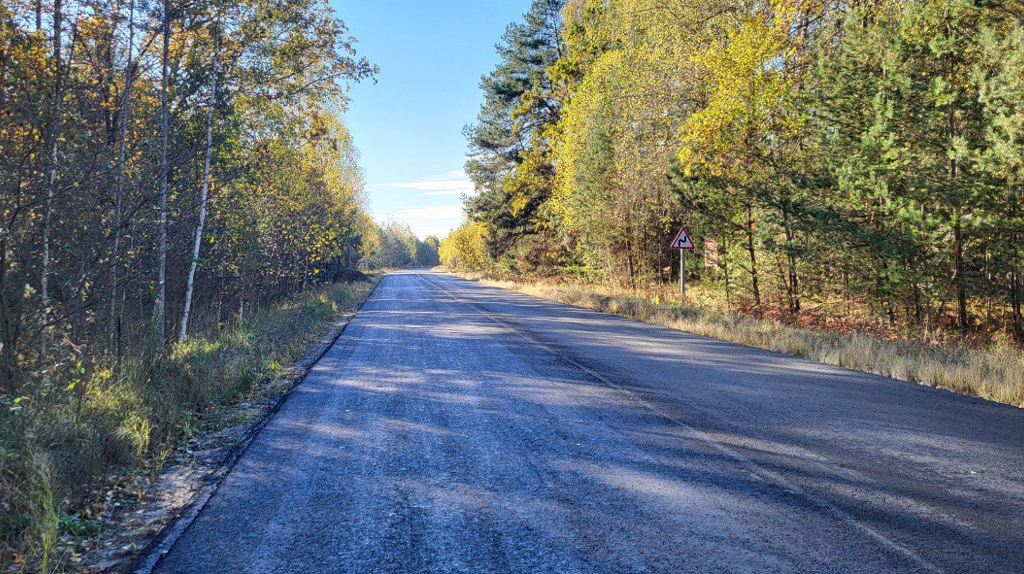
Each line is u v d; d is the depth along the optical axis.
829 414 5.88
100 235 7.29
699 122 14.48
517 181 36.97
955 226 10.79
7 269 6.34
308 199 20.41
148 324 9.52
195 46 11.34
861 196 12.09
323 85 13.35
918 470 4.25
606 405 6.36
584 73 29.08
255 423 6.04
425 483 4.16
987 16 10.35
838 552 3.03
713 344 11.05
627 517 3.52
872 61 12.00
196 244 11.38
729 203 15.40
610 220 23.58
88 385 6.05
